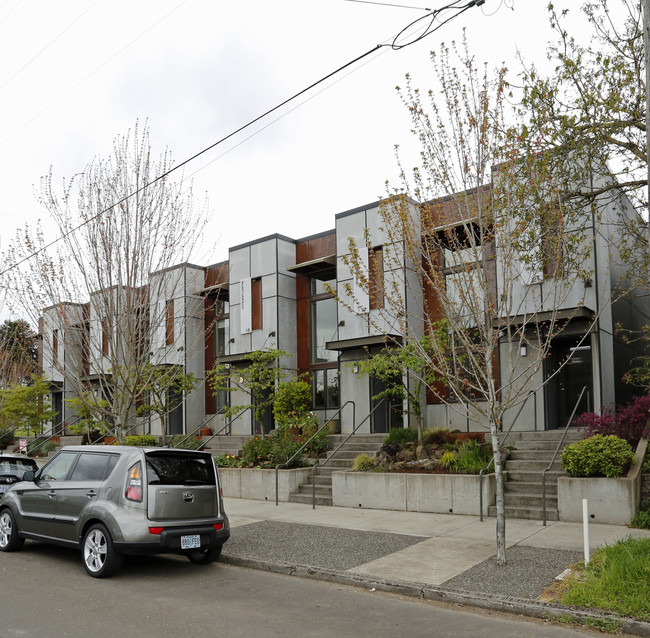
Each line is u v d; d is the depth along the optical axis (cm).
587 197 1215
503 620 627
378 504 1312
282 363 2173
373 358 1575
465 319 1173
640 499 1084
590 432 1254
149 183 1277
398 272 1756
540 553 862
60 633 572
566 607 627
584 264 1432
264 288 2244
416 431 1583
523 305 1461
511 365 876
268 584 777
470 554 874
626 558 693
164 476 821
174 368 1739
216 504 867
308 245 2259
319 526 1130
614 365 1631
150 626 597
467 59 954
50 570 838
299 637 570
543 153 1027
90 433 2509
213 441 2252
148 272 1297
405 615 643
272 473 1503
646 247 1299
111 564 781
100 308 1280
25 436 3145
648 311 1941
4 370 2512
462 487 1208
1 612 640
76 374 1336
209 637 566
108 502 802
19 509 941
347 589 752
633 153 1188
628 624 578
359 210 1934
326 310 2186
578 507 1084
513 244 935
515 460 1316
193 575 824
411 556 872
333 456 1652
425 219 1011
